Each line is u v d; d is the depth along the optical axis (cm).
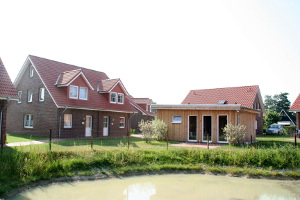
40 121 2250
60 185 941
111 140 2009
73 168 1066
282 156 1219
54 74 2403
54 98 2123
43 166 1004
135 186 966
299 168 1174
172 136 2048
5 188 837
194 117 1994
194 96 3556
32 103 2352
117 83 2744
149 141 1955
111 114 2662
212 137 1894
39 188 898
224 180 1059
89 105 2381
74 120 2250
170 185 984
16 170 944
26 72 2458
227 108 1830
